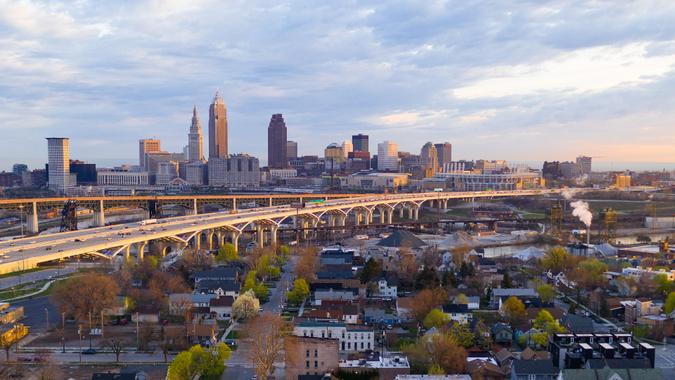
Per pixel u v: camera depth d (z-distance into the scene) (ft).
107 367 632.38
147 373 616.39
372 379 581.53
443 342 622.95
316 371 601.62
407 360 615.57
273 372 620.08
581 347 611.47
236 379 598.75
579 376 530.68
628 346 609.01
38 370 619.26
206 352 601.21
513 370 580.71
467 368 603.67
